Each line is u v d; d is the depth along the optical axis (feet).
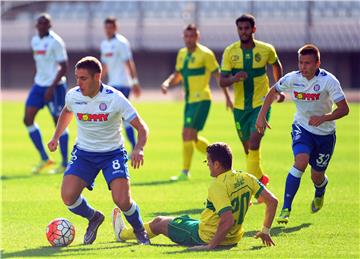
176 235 70.44
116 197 70.49
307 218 87.56
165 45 425.69
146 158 150.82
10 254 68.39
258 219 86.58
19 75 438.81
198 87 120.16
